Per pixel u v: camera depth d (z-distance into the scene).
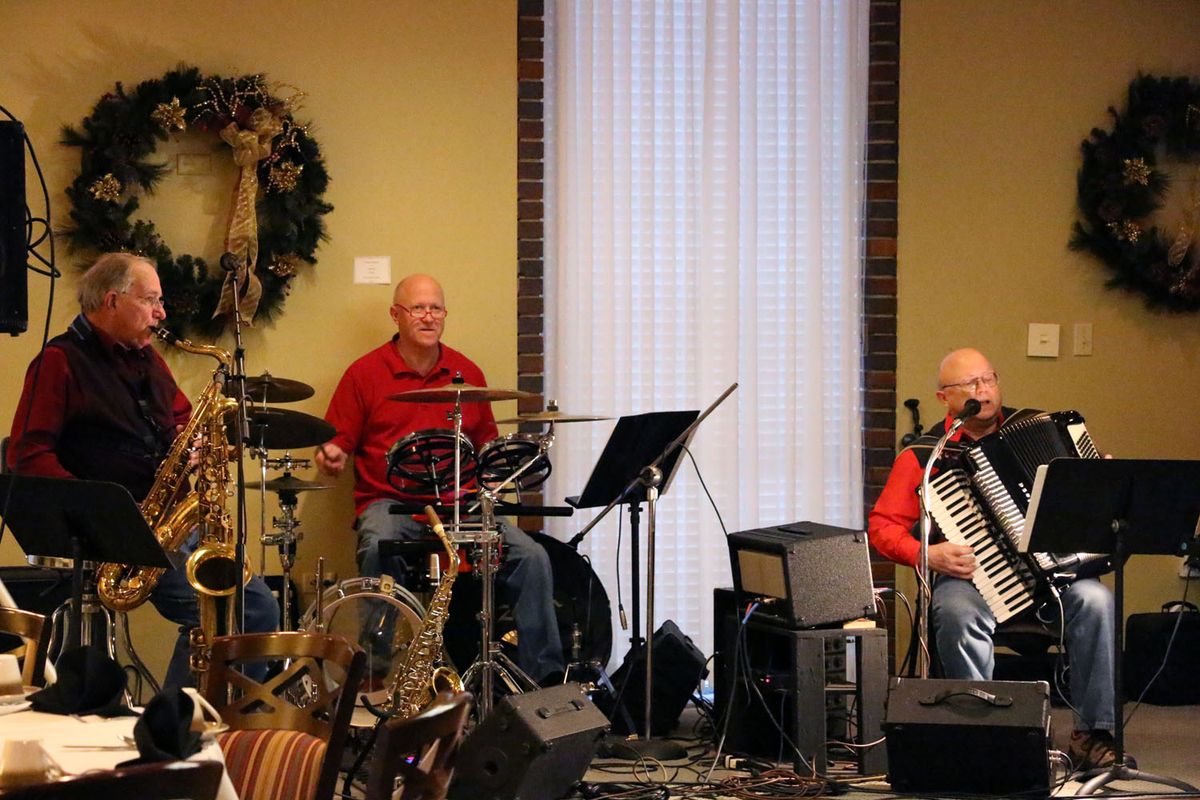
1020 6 9.89
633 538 8.23
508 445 7.70
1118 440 10.02
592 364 9.53
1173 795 6.34
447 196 9.41
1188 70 10.02
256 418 7.56
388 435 8.87
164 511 7.21
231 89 8.96
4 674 4.31
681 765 7.77
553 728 6.26
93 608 6.98
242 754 4.43
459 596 8.41
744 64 9.66
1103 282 9.99
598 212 9.54
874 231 9.81
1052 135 9.94
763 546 7.54
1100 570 7.63
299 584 9.23
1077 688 7.62
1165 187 9.95
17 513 5.65
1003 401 9.94
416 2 9.35
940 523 7.64
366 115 9.31
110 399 7.19
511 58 9.43
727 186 9.62
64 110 8.91
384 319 9.35
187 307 8.87
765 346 9.74
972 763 6.54
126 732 3.84
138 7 9.01
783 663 7.99
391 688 7.52
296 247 9.08
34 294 8.87
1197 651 9.33
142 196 8.98
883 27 9.77
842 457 9.81
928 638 7.36
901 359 9.85
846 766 7.63
